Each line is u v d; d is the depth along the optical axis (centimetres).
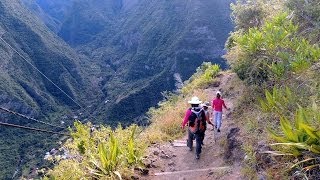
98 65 15912
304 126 511
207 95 1656
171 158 902
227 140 805
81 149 808
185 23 13762
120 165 767
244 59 1116
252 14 1748
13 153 6831
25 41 13150
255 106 953
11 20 13475
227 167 718
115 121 9119
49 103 10512
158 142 1038
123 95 10562
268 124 699
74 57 14862
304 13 1150
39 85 11625
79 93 12350
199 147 850
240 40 1134
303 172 500
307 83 777
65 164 761
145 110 10081
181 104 1523
